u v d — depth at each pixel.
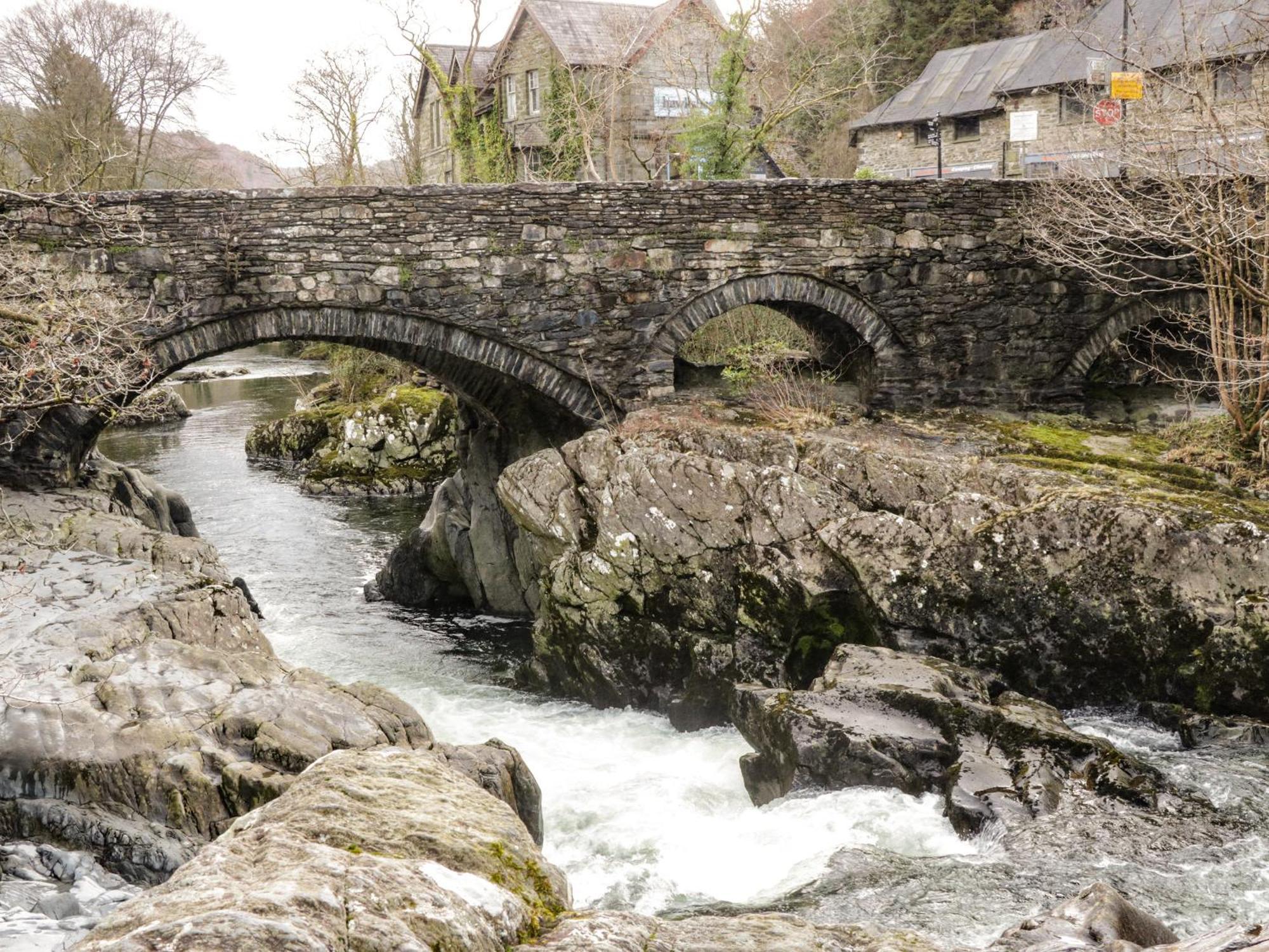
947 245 17.55
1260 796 9.85
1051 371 18.33
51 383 12.69
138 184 31.08
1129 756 10.06
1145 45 17.00
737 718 11.58
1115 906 5.28
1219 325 16.41
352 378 32.12
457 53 36.03
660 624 14.20
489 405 18.14
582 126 28.42
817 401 17.53
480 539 18.55
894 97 32.75
